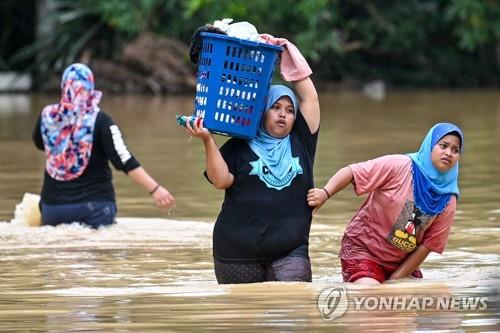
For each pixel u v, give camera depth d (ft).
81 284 39.45
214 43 37.78
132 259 45.03
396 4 177.88
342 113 121.08
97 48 164.04
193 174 70.85
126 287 38.70
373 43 177.88
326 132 97.66
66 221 53.11
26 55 164.45
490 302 35.06
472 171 70.33
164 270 42.57
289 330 31.60
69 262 44.37
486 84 179.83
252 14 162.50
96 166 53.36
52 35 162.40
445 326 31.89
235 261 39.27
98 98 53.57
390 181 39.73
